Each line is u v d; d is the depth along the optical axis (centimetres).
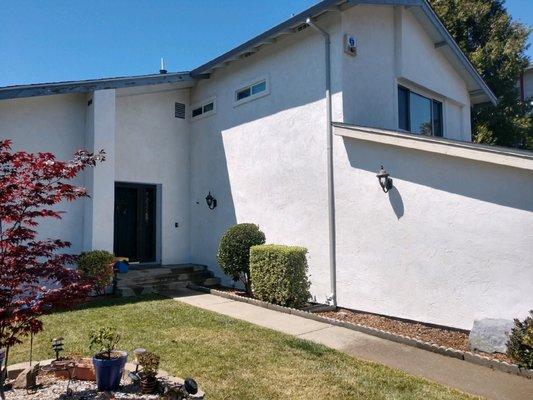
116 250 1203
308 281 898
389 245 800
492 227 671
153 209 1278
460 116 1341
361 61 936
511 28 1916
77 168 437
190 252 1310
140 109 1236
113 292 1033
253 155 1102
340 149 885
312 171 948
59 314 804
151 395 422
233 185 1161
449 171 722
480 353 607
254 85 1113
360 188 848
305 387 483
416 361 583
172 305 891
